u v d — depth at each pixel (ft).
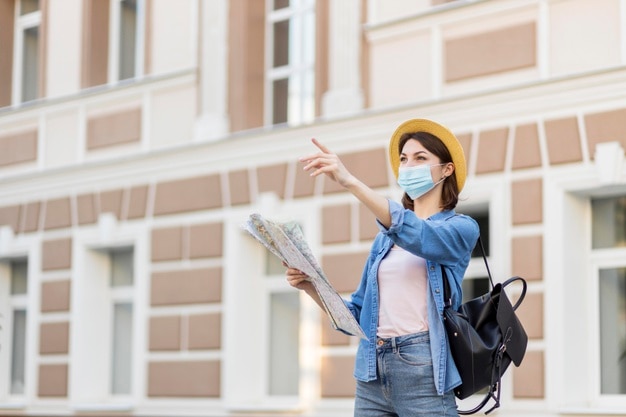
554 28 37.70
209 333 46.70
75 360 51.98
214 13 48.62
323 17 44.75
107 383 52.26
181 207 48.26
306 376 43.32
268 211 45.03
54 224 53.47
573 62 37.24
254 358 46.09
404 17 41.60
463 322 16.94
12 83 59.77
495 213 38.29
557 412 36.19
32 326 53.98
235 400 45.62
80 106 53.26
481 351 16.80
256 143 45.88
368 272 17.88
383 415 17.46
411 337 17.02
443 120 39.99
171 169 48.91
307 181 44.14
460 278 17.34
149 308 48.93
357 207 42.55
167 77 49.65
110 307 52.65
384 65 42.39
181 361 47.52
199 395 46.78
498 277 38.06
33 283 54.13
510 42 38.73
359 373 17.40
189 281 47.62
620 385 36.63
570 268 36.94
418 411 16.94
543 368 36.76
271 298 46.26
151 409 48.29
